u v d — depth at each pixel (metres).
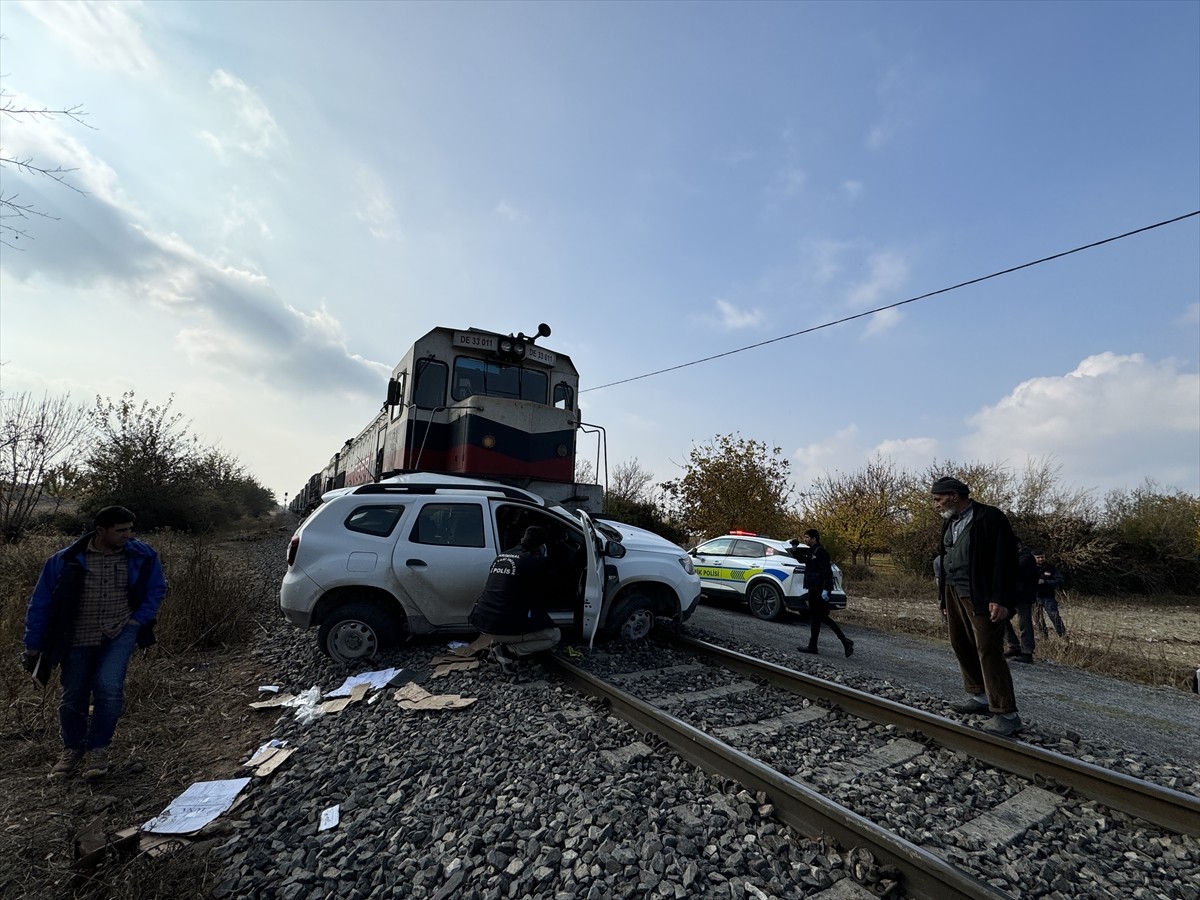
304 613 6.23
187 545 17.88
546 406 10.28
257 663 6.95
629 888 2.73
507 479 9.63
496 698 5.21
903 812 3.59
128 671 5.88
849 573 22.83
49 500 21.30
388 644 6.40
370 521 6.59
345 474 19.53
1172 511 22.55
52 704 5.10
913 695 6.09
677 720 4.38
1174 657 10.38
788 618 12.49
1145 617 16.53
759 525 21.88
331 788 3.75
